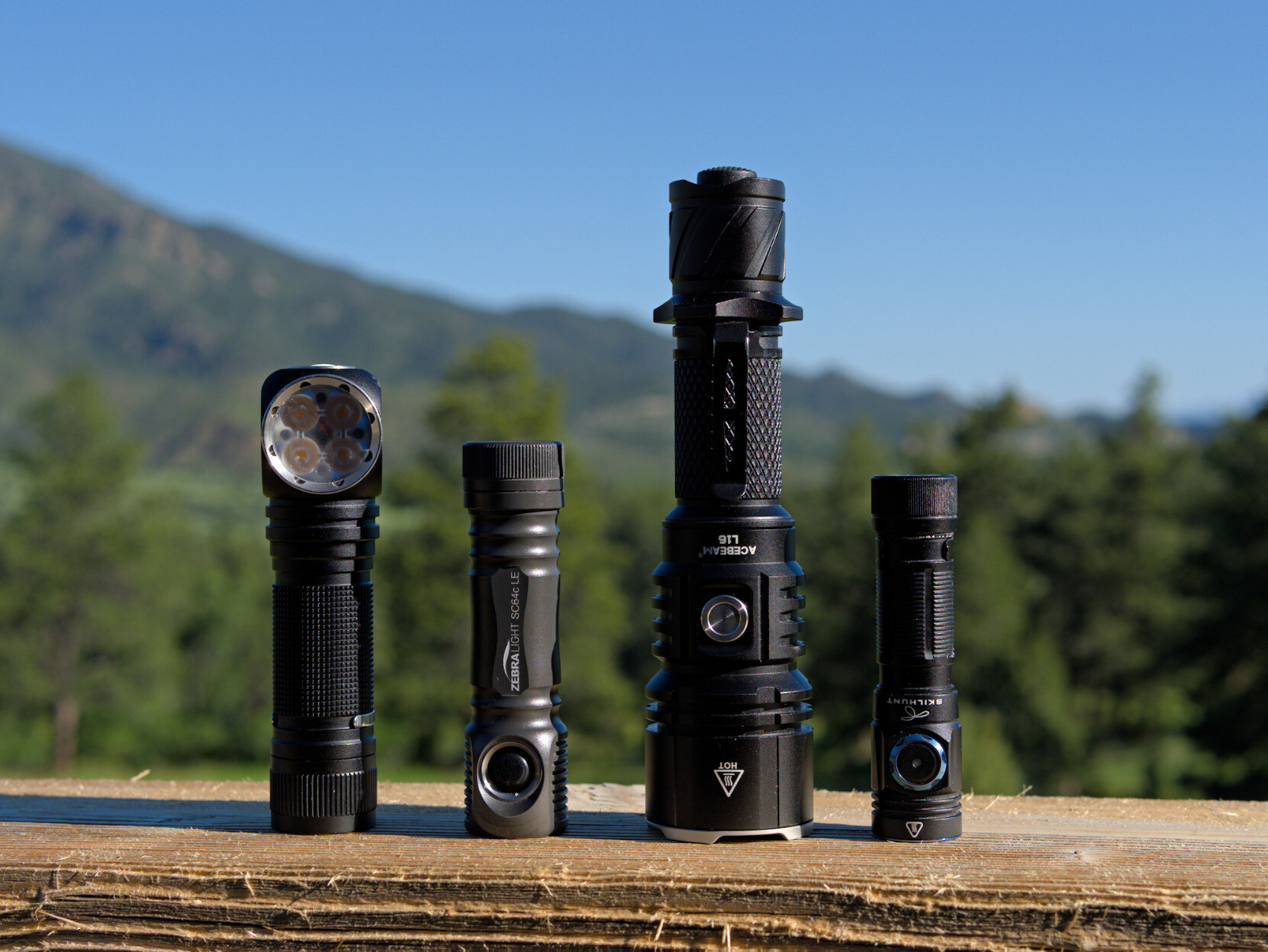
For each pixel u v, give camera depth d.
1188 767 5.11
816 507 6.65
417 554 5.72
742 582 0.48
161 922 0.46
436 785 0.59
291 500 0.49
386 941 0.46
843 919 0.45
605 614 6.04
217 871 0.46
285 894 0.46
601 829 0.50
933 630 0.48
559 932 0.45
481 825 0.49
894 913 0.45
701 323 0.49
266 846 0.48
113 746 6.43
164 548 6.46
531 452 0.48
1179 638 5.33
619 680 6.07
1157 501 6.06
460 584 5.69
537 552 0.49
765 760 0.48
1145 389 6.30
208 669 6.88
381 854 0.47
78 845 0.48
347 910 0.46
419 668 5.63
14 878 0.46
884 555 0.49
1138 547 5.96
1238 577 4.91
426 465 6.08
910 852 0.48
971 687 5.20
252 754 6.84
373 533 0.50
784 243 0.49
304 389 0.49
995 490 6.75
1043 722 5.09
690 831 0.48
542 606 0.49
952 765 0.49
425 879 0.46
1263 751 4.86
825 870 0.46
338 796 0.49
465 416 6.05
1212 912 0.44
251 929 0.46
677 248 0.49
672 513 0.49
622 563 6.30
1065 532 6.17
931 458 7.02
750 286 0.49
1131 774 5.20
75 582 6.16
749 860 0.47
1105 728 5.70
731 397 0.48
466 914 0.45
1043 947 0.44
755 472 0.49
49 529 6.16
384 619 5.66
